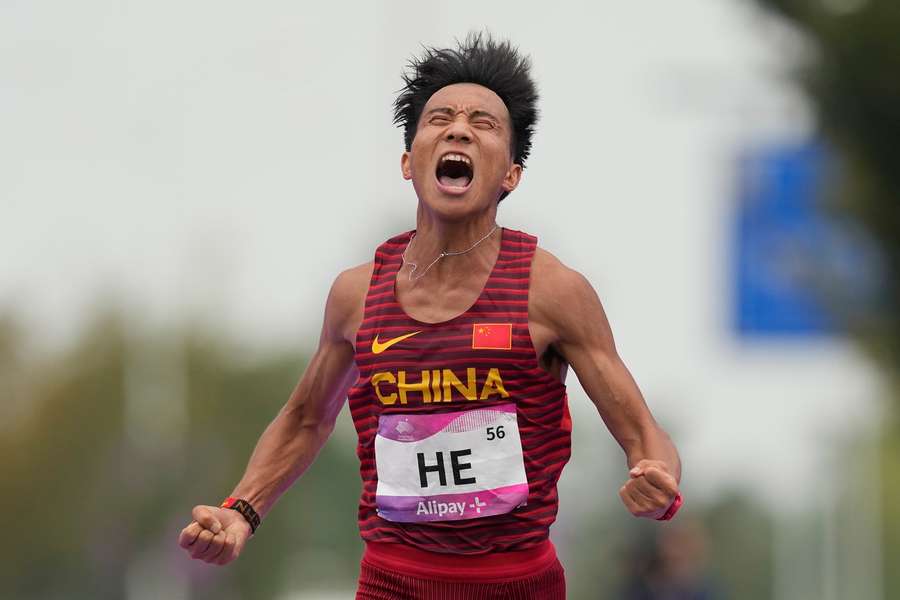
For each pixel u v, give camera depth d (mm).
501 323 15570
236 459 117375
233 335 124438
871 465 107812
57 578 109938
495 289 15703
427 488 15641
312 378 17078
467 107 15922
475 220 15789
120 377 114250
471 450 15539
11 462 108062
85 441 110812
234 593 117625
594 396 15852
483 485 15555
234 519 16578
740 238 49312
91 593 109812
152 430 115875
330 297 16734
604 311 16000
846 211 39281
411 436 15680
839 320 40375
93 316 116375
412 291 15945
